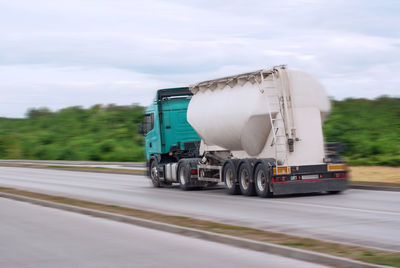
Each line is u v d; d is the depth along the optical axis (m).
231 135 20.16
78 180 30.91
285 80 18.61
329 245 8.59
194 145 24.36
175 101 25.44
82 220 12.89
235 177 19.81
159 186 25.64
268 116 18.72
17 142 91.88
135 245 9.46
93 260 8.28
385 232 10.48
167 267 7.71
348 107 62.56
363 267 7.03
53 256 8.66
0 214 14.34
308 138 18.59
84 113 104.50
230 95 20.34
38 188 24.44
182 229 10.55
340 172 18.53
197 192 22.00
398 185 20.38
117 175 36.03
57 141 92.50
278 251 8.38
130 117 96.06
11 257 8.67
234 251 8.73
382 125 52.34
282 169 17.95
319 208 14.73
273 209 14.77
